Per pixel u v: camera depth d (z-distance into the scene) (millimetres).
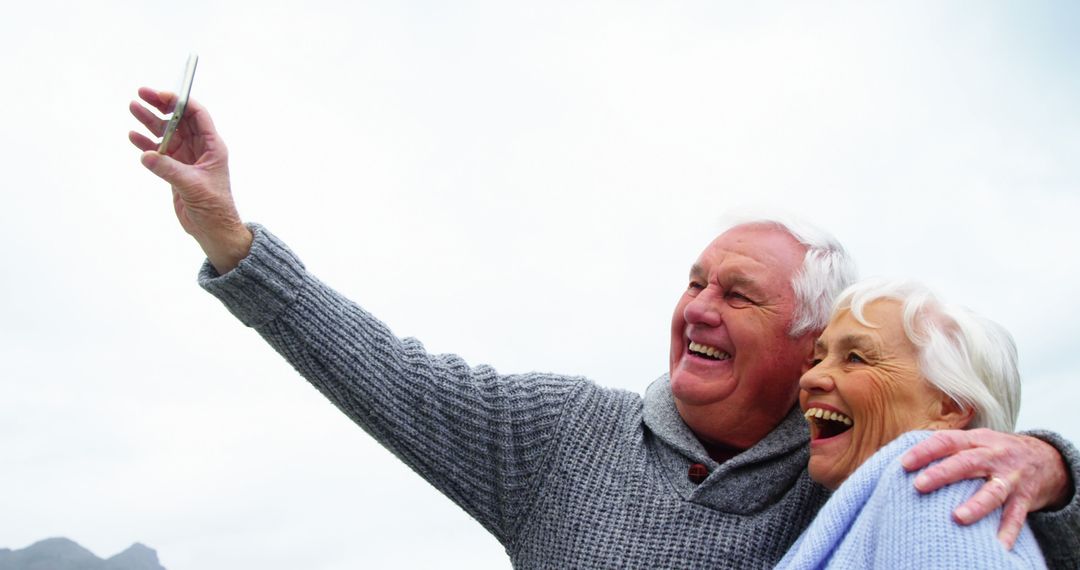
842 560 1532
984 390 1753
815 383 1861
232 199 2135
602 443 2305
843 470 1831
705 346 2262
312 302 2182
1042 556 1607
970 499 1467
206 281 2158
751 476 2143
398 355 2279
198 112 2104
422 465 2281
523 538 2277
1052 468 1620
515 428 2305
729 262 2246
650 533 2131
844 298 1906
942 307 1828
